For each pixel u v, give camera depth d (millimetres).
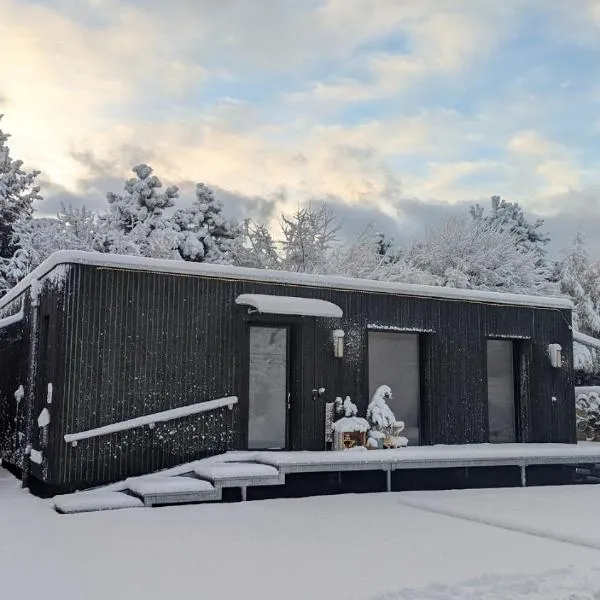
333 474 10609
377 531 7102
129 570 5469
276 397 10828
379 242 26328
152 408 9648
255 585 5062
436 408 11992
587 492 10258
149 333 9742
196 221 26797
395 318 11805
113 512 7992
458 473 11758
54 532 6891
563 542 6641
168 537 6695
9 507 8414
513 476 11930
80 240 22406
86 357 9258
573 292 24312
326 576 5312
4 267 21891
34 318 10516
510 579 5246
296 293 11000
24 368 11398
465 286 23062
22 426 11188
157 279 9891
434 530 7188
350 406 11023
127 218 26016
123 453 9383
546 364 13297
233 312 10453
